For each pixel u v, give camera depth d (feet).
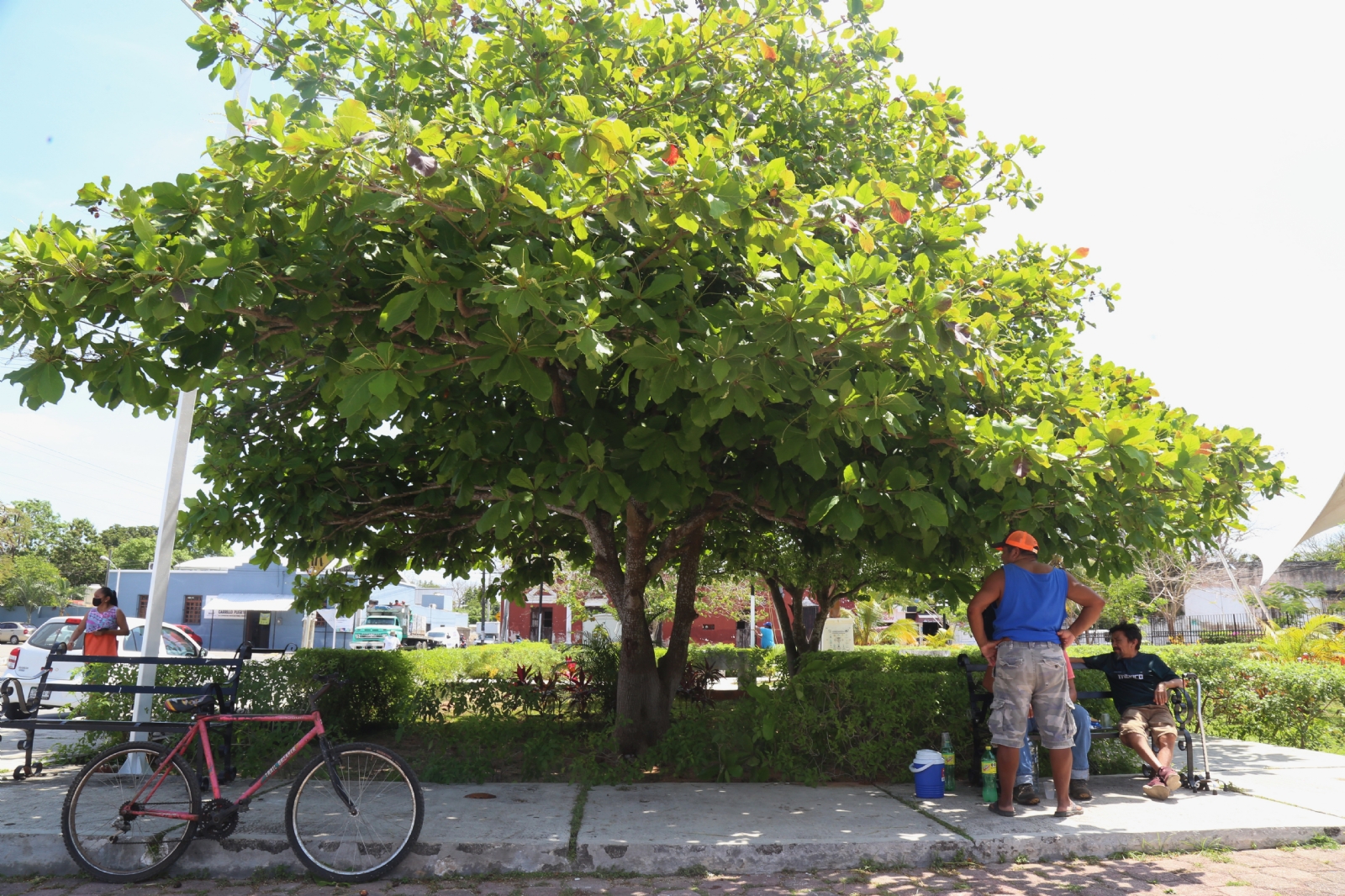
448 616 215.10
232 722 17.33
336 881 15.38
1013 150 28.14
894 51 25.40
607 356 14.23
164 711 24.29
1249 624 96.12
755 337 15.55
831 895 14.47
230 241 14.58
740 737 23.16
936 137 26.35
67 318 15.07
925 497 17.60
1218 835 17.10
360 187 13.80
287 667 27.25
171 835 15.80
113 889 15.20
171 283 13.76
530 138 14.55
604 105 20.56
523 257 13.61
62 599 204.03
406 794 16.10
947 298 15.05
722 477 22.80
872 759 22.20
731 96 23.50
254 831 16.56
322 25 22.85
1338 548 111.75
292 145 12.89
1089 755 23.89
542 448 21.62
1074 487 18.49
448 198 14.15
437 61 21.47
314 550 26.73
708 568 48.37
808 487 21.02
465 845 15.94
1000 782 18.52
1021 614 18.44
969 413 21.40
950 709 22.53
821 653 41.75
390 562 29.25
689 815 18.25
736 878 15.46
